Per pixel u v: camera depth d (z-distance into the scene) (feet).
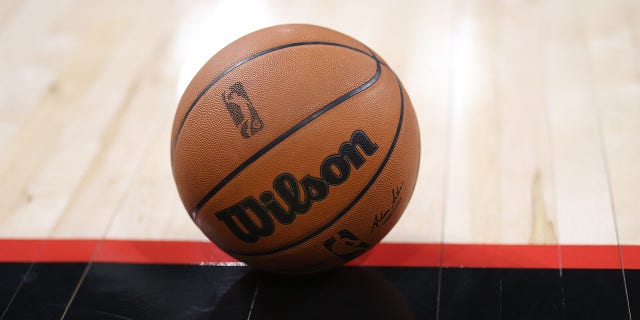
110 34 9.02
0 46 8.86
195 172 4.85
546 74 7.79
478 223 6.08
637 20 8.50
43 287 5.71
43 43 8.91
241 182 4.68
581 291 5.34
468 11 9.02
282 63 4.77
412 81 7.85
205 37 8.84
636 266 5.51
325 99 4.66
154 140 7.30
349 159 4.66
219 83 4.83
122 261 5.93
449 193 6.42
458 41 8.46
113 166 7.01
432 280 5.55
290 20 9.08
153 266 5.86
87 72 8.36
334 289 5.53
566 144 6.84
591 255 5.65
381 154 4.78
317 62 4.78
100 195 6.66
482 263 5.68
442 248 5.86
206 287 5.63
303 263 5.06
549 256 5.68
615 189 6.28
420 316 5.24
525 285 5.44
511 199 6.30
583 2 8.95
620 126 6.97
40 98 7.97
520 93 7.55
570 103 7.34
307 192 4.66
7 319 5.41
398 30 8.76
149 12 9.43
